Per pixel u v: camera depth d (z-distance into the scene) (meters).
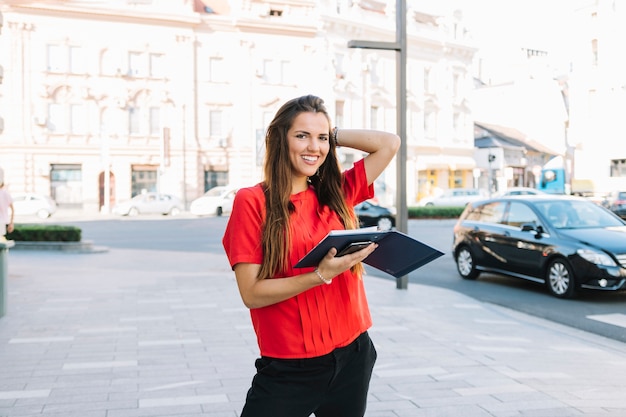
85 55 36.91
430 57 47.69
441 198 37.59
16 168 35.88
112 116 37.66
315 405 2.30
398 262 2.40
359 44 9.49
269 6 40.50
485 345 6.25
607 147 41.25
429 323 7.36
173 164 38.84
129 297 9.15
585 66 42.53
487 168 50.91
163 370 5.29
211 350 5.99
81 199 37.25
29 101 35.94
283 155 2.30
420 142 46.94
